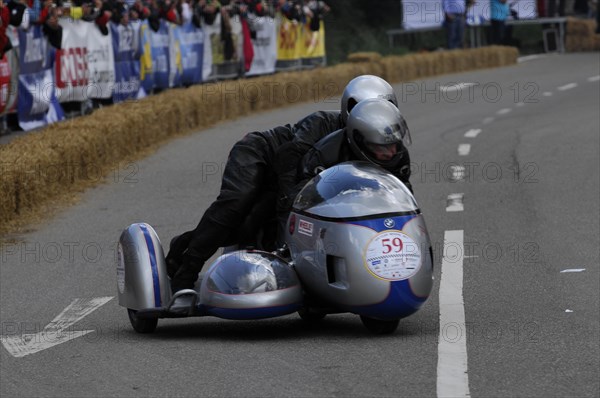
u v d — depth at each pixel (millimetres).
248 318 17031
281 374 14789
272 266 17219
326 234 16766
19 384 15219
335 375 14609
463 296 20578
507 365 14961
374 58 74625
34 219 31250
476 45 101000
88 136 37344
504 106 59969
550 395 13430
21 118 41500
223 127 50781
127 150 42000
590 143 43125
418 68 79188
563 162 38875
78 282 23703
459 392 13602
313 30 75125
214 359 15891
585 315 18531
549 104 59875
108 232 29266
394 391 13742
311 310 18125
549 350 15844
